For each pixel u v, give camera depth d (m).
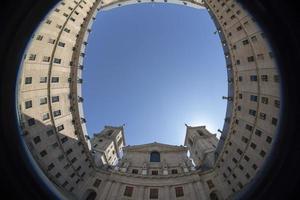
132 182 47.78
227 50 49.97
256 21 9.49
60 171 43.75
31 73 41.25
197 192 45.62
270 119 37.81
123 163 55.25
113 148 68.06
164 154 59.09
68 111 49.59
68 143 47.75
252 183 10.98
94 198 48.28
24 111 38.84
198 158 62.34
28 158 10.70
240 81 46.56
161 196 45.03
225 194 45.34
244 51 44.09
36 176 10.62
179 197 44.84
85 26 54.06
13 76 9.62
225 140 49.22
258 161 39.72
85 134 53.34
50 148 42.84
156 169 52.88
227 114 51.25
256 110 41.16
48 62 45.25
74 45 52.03
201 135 68.19
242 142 44.56
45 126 42.78
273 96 37.22
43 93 43.72
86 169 51.00
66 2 49.53
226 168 48.00
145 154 59.25
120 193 45.59
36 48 42.47
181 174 49.09
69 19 50.03
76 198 44.47
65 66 49.44
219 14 50.91
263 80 39.69
